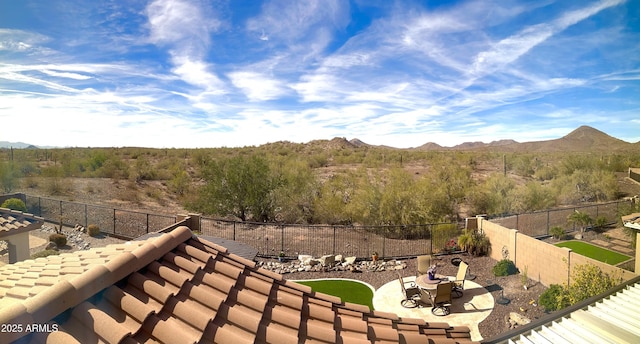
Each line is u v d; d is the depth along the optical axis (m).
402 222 19.00
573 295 9.70
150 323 3.34
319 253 15.92
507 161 40.16
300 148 80.81
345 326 4.39
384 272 13.84
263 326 3.81
